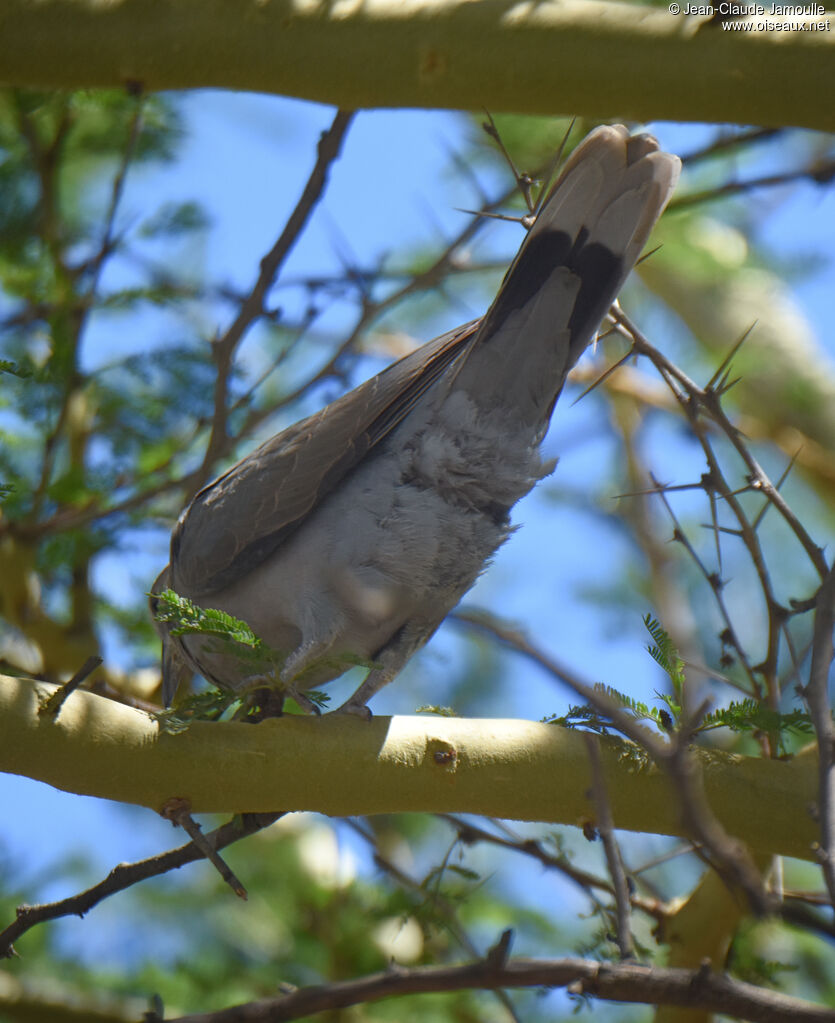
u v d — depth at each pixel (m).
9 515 9.61
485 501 8.23
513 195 9.55
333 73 6.73
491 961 4.65
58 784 6.28
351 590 8.27
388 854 9.80
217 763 6.32
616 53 6.40
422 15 6.58
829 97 6.28
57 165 10.07
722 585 7.04
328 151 8.04
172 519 10.16
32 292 9.65
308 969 9.15
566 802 6.50
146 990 8.99
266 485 8.57
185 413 10.02
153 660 10.62
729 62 6.30
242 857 10.09
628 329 7.38
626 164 7.82
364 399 8.52
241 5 6.72
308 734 6.45
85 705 6.22
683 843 8.73
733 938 8.12
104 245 9.65
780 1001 4.41
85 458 10.47
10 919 9.36
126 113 10.17
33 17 6.82
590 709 6.49
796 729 6.03
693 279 11.00
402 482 8.21
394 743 6.48
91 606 10.25
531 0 6.56
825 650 5.02
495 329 7.92
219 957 9.49
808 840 6.47
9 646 10.65
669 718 6.13
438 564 8.25
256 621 8.75
